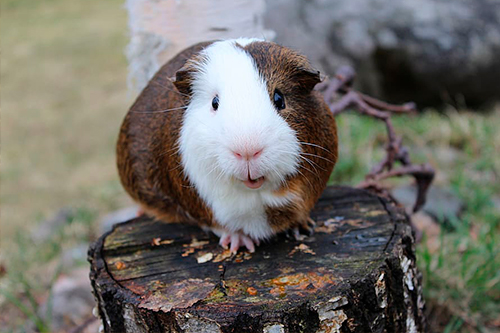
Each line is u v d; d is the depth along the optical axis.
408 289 0.47
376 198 0.52
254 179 0.42
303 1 1.18
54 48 1.83
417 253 0.62
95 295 0.46
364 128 0.99
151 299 0.43
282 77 0.43
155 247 0.48
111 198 0.97
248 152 0.40
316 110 0.45
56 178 1.08
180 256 0.47
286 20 1.15
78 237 0.83
